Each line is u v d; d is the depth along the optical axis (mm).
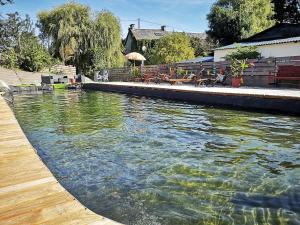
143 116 8867
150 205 3141
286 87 13758
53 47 29578
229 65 16438
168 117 8586
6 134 4586
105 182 3785
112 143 5680
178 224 2758
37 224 1948
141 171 4145
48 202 2254
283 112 8688
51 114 9734
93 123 7871
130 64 34875
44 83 22578
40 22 29953
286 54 17984
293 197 3262
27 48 27922
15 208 2162
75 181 3850
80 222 1968
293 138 5766
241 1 31406
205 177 3881
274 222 2756
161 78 19531
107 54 29969
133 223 2801
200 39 39062
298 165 4281
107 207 3123
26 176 2775
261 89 12414
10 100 12742
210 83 16734
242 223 2742
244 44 21531
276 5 33844
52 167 4426
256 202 3160
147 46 41312
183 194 3383
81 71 30406
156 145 5469
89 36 29516
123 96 16094
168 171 4121
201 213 2943
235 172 4043
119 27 30484
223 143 5527
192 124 7410
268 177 3852
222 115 8641
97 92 19391
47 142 5914
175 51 29688
